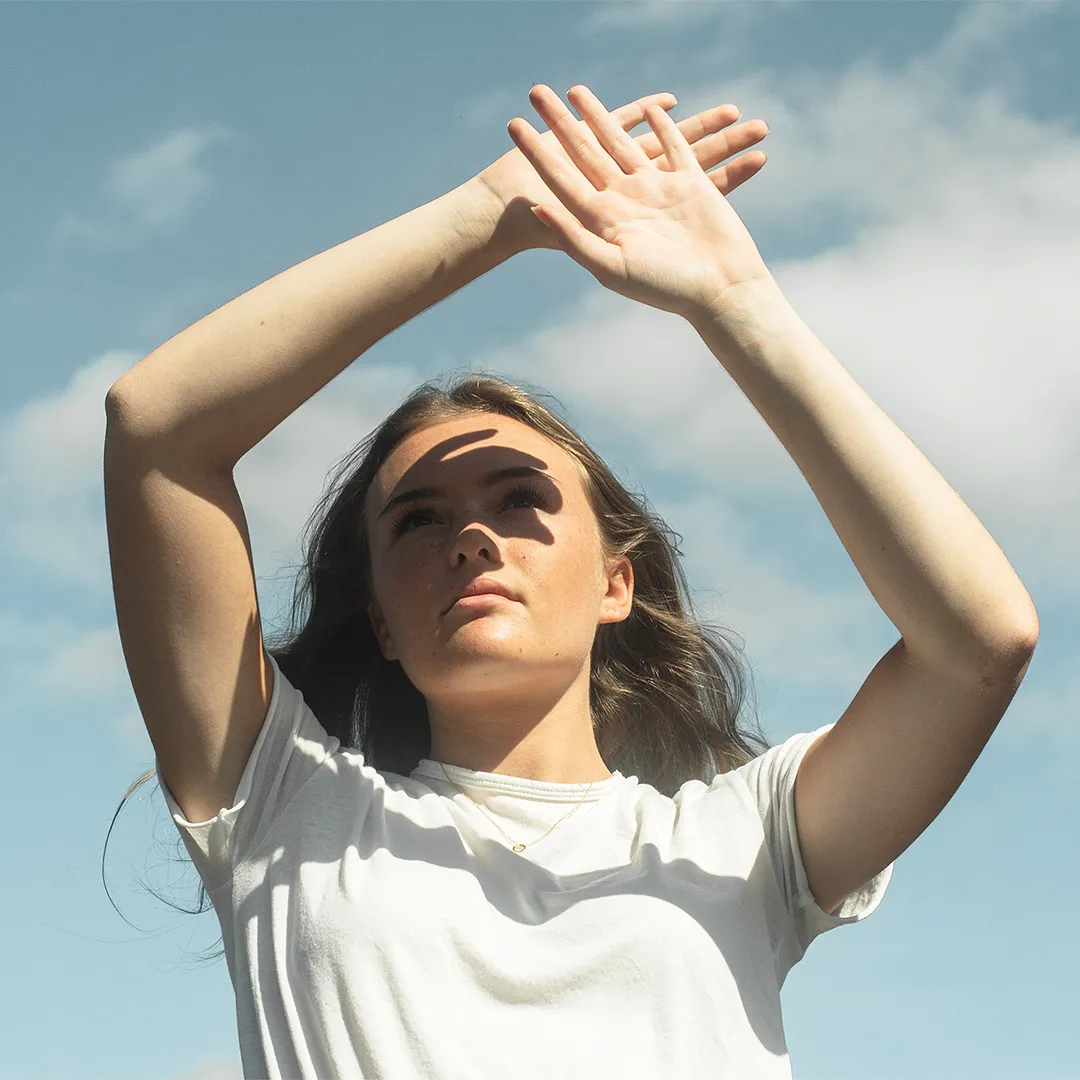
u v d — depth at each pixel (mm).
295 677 4168
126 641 3375
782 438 3176
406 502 3715
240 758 3422
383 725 4137
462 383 4137
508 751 3598
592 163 3359
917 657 3166
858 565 3139
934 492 3111
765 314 3195
